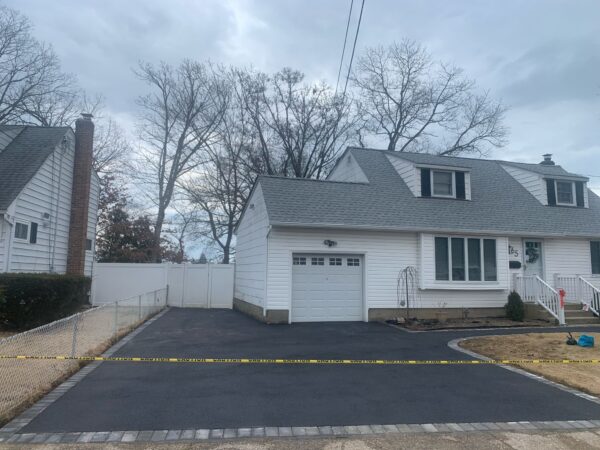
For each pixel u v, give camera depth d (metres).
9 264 13.86
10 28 28.52
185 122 32.84
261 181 16.77
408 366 8.66
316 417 5.78
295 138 34.12
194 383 7.30
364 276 15.77
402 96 36.53
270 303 14.90
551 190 20.08
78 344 9.98
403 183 18.81
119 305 12.52
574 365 8.65
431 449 4.86
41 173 16.09
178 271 21.77
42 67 30.23
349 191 17.36
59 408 6.00
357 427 5.45
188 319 16.06
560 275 18.03
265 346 10.67
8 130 17.41
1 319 11.92
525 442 5.10
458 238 16.53
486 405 6.37
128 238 31.14
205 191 32.69
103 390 6.85
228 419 5.66
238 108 33.66
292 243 15.21
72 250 18.34
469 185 18.70
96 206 20.91
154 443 4.89
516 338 11.67
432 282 16.00
